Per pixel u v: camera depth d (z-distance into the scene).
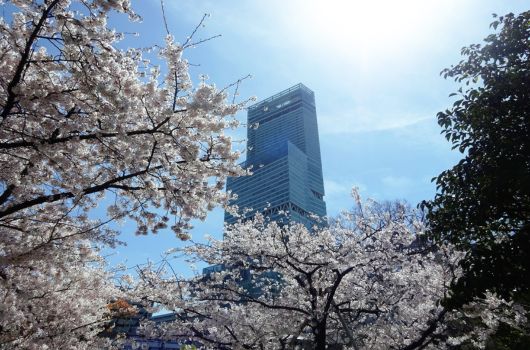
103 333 12.93
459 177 7.35
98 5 5.48
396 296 11.95
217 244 12.22
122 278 11.17
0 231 7.00
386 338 11.73
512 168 6.34
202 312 11.53
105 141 6.37
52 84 5.95
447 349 11.98
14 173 6.52
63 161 6.41
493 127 6.93
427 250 11.77
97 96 5.70
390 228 11.76
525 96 6.73
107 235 7.26
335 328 12.55
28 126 6.55
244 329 11.67
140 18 5.77
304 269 11.90
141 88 6.17
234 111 6.98
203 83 6.62
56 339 9.60
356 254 10.91
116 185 6.75
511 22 7.39
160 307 11.64
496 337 9.83
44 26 5.72
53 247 6.42
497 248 6.54
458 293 7.04
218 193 7.57
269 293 13.30
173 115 6.51
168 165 6.67
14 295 7.58
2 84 5.97
